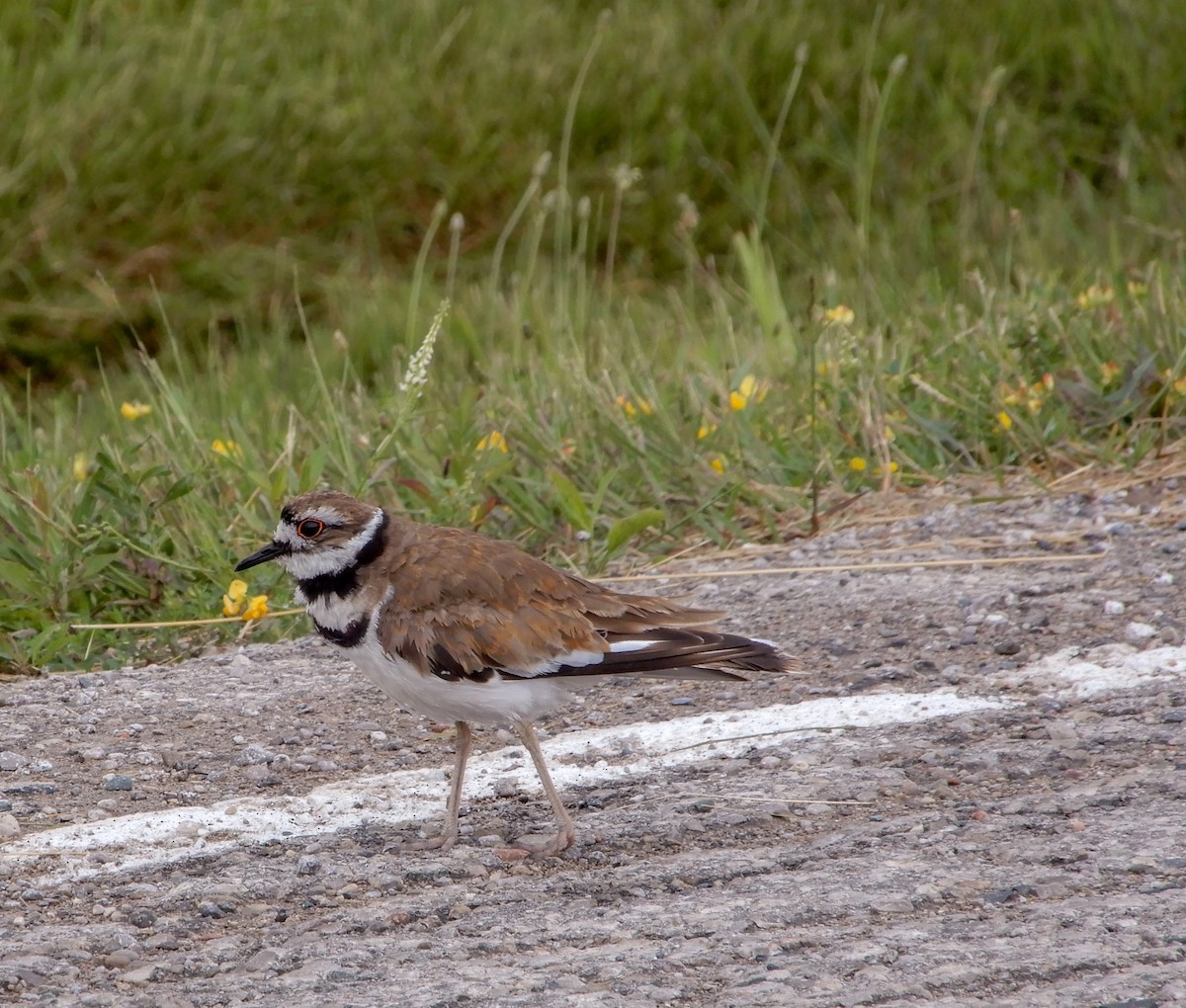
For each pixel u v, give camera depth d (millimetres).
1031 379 17047
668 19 29594
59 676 12883
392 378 20344
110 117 26031
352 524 9938
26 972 8062
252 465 15852
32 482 14406
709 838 9555
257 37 28125
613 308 23734
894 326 19234
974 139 27438
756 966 7754
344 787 10672
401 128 27188
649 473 15500
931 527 14945
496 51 28531
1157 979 7367
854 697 11656
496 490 15672
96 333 24547
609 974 7746
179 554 14375
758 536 15320
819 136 28125
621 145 27781
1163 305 17609
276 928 8609
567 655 9648
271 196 26328
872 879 8672
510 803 10375
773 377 18391
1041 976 7488
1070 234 24938
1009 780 10086
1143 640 12172
